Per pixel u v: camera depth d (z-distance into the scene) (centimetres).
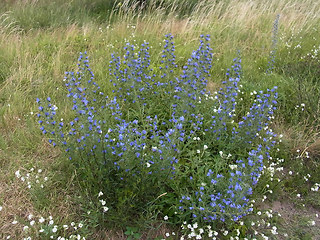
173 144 283
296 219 321
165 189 319
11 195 311
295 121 438
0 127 396
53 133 302
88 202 289
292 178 360
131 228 284
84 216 294
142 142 299
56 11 858
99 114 371
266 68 587
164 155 282
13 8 833
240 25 732
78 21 811
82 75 410
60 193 313
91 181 289
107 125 348
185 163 345
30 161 348
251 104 464
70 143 301
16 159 350
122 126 295
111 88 470
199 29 723
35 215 292
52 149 368
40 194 300
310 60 582
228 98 363
